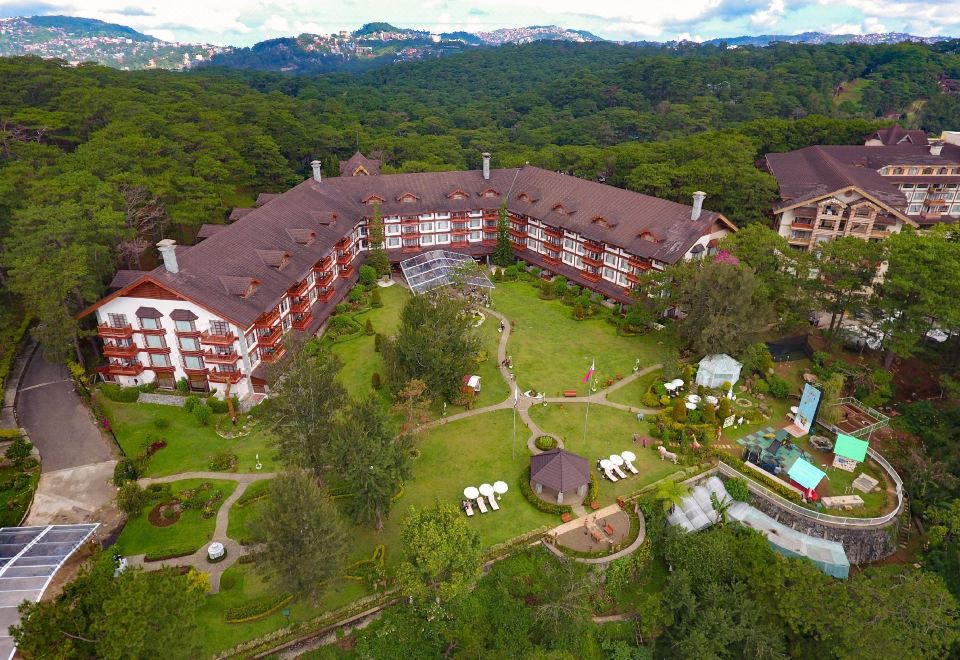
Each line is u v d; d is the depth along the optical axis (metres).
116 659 35.25
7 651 40.25
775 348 86.00
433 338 71.31
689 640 49.31
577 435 70.56
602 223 101.75
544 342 90.88
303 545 45.47
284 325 84.38
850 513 60.97
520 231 118.62
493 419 73.38
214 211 107.75
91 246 77.75
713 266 77.50
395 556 54.97
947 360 83.25
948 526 59.62
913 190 129.75
